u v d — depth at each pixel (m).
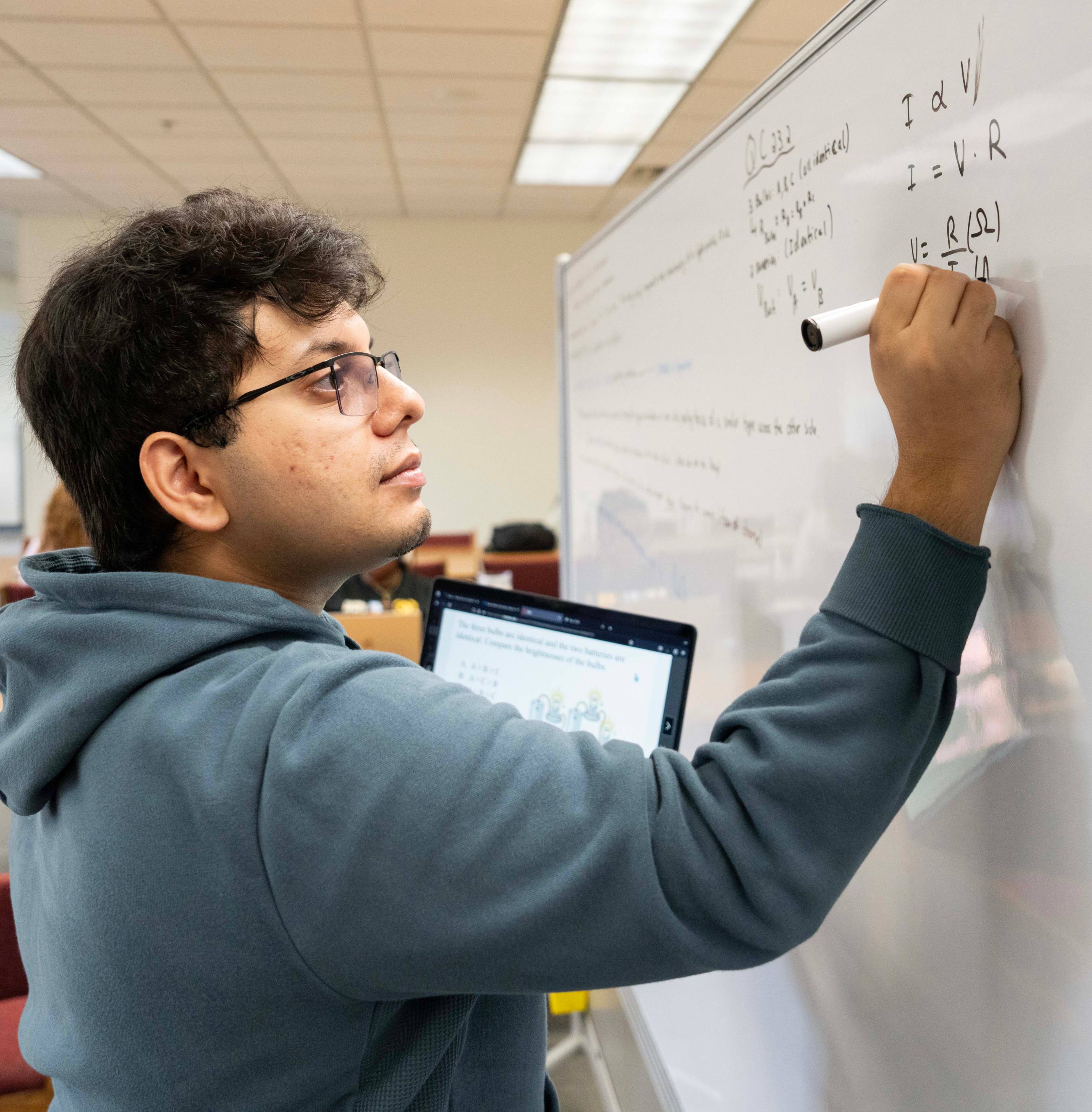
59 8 2.97
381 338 6.23
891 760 0.45
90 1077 0.51
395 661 0.53
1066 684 0.51
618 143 4.46
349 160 4.70
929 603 0.47
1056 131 0.49
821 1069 0.84
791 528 0.85
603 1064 1.73
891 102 0.65
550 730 0.49
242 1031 0.48
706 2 3.00
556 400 6.39
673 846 0.44
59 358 0.55
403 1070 0.54
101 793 0.50
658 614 1.28
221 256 0.53
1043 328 0.51
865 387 0.71
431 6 2.99
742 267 0.93
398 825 0.44
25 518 6.12
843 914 0.79
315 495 0.55
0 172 4.83
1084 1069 0.52
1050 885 0.53
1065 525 0.50
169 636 0.52
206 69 3.48
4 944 1.43
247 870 0.46
